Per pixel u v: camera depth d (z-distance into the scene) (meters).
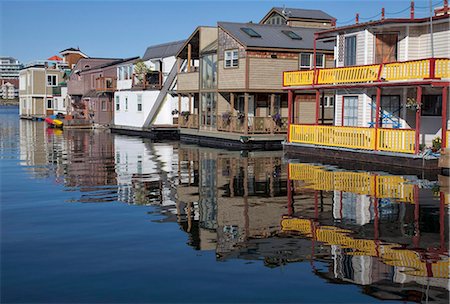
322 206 14.16
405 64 22.02
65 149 32.09
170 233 11.44
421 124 24.80
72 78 69.06
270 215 13.11
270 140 33.03
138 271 8.96
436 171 20.81
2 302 7.68
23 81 81.25
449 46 23.83
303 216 12.95
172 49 47.88
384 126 26.02
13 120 75.38
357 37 27.12
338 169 21.78
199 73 38.81
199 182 18.66
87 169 22.50
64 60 84.88
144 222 12.52
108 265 9.28
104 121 55.94
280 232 11.41
